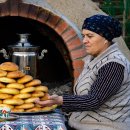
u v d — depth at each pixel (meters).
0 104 3.40
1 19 5.02
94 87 3.23
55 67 5.78
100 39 3.31
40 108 3.47
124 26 6.48
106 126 3.30
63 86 5.44
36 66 4.44
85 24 3.35
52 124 3.21
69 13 5.21
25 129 3.15
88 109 3.22
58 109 3.64
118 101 3.30
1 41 5.54
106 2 6.41
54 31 4.80
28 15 4.61
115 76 3.21
